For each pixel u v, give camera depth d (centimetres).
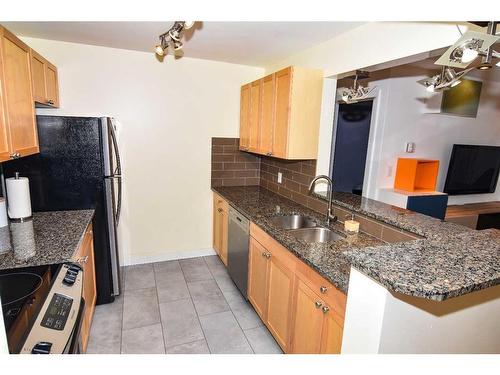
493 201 404
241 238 266
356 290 101
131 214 325
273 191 334
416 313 97
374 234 198
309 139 246
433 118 323
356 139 315
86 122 231
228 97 340
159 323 238
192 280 306
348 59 212
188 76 319
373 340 94
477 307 110
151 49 289
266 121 273
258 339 223
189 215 350
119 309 254
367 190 319
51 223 204
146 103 309
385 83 294
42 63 228
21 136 178
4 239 175
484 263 97
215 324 238
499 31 128
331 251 171
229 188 350
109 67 290
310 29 211
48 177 228
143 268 329
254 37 235
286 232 204
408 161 300
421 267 93
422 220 184
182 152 333
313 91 239
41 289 122
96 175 239
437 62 113
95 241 247
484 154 365
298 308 176
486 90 351
